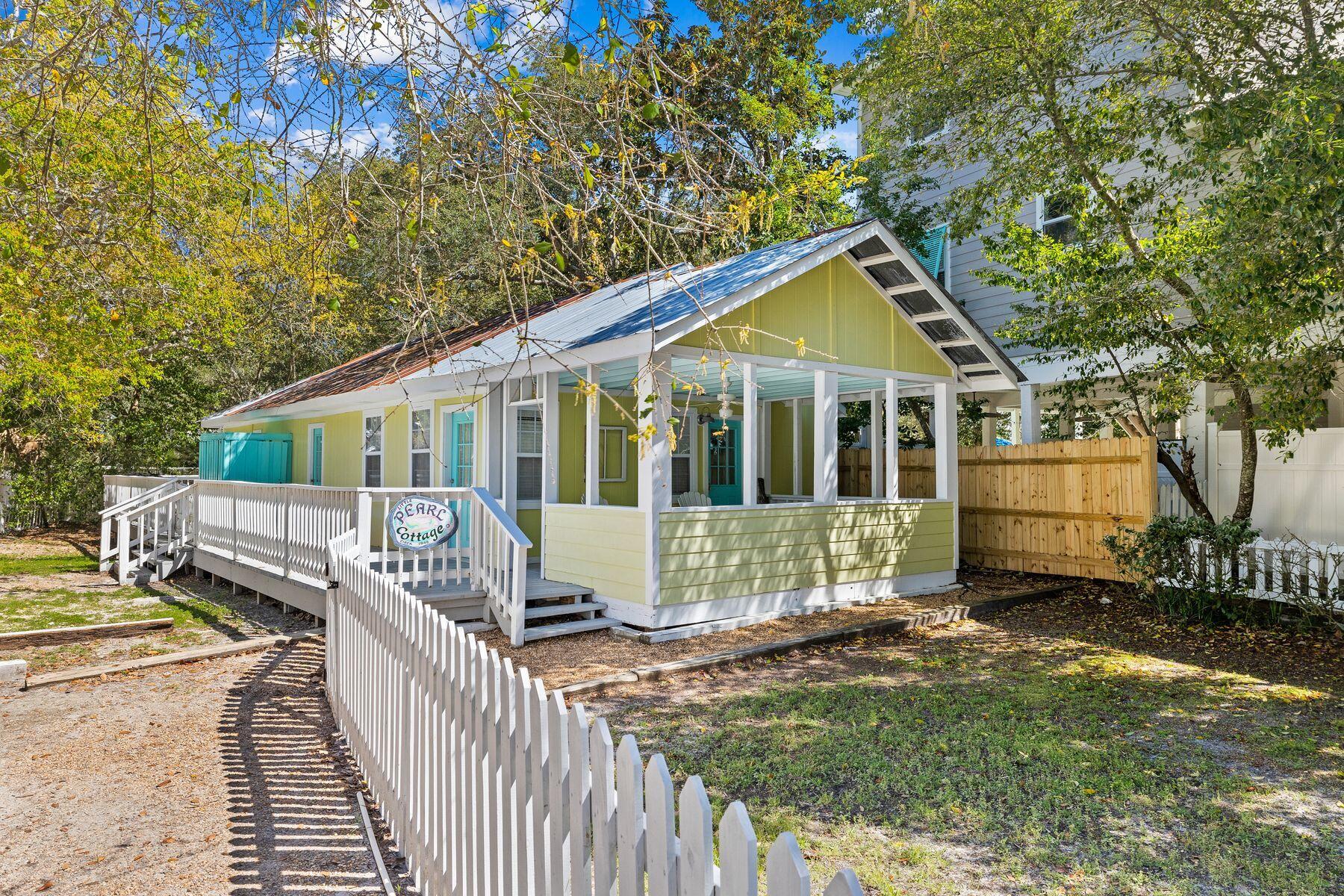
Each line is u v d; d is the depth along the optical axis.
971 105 12.71
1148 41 10.54
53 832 4.55
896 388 12.42
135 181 6.77
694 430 14.43
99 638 9.94
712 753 5.70
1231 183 10.04
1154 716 6.50
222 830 4.57
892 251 11.26
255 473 18.58
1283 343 8.42
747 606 10.42
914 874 3.98
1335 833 4.45
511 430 11.80
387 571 11.30
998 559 13.99
